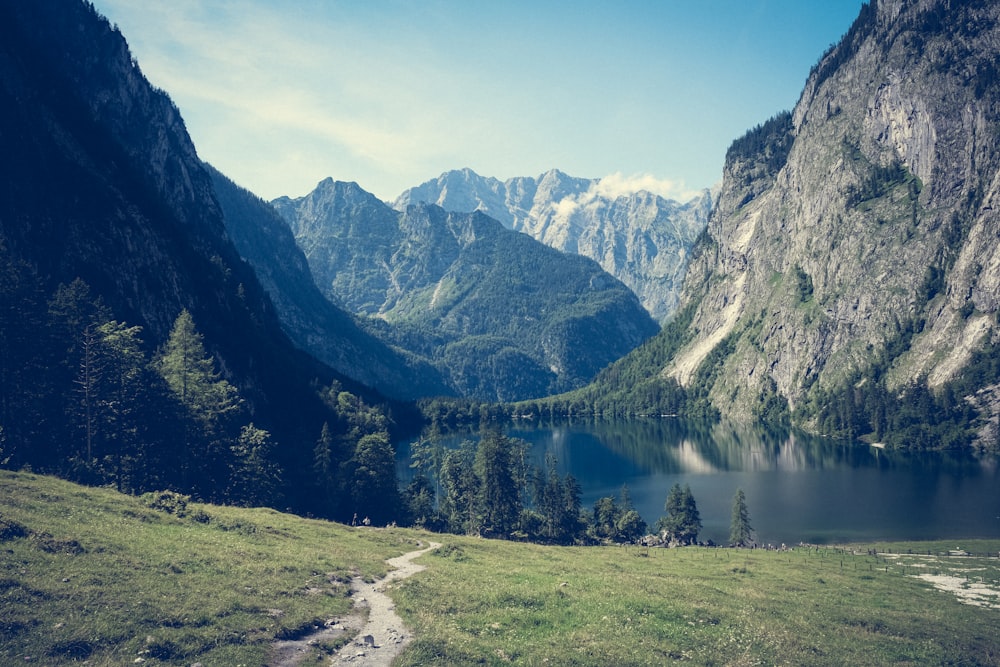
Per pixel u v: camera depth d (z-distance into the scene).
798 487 175.50
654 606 38.69
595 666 27.92
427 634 30.77
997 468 193.00
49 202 119.44
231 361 140.75
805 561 83.88
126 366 74.75
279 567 40.03
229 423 96.19
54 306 72.62
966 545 106.00
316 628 31.55
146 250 135.12
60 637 24.78
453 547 59.75
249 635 28.72
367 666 26.94
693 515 120.62
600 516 126.00
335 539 56.22
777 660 31.16
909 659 35.31
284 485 104.50
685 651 30.92
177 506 50.66
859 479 184.12
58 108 153.75
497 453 116.19
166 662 24.78
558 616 35.69
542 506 124.62
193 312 140.25
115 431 71.88
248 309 191.50
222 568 37.28
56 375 70.06
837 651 34.38
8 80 140.25
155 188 198.12
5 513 36.81
